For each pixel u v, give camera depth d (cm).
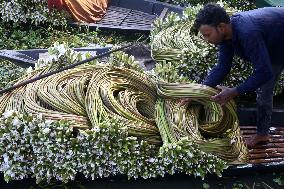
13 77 528
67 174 372
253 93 528
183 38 535
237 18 347
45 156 370
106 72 434
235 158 411
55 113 390
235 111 414
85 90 423
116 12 802
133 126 391
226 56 387
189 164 381
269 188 406
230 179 411
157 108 411
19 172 371
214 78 399
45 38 702
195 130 400
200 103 423
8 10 701
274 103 531
